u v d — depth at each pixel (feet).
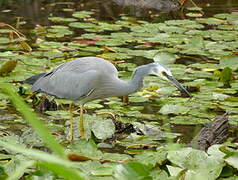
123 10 70.85
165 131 37.17
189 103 41.60
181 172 26.63
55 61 49.80
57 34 57.67
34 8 69.87
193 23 63.16
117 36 58.23
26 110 15.39
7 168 27.50
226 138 36.27
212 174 27.07
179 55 54.65
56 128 36.96
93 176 27.40
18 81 46.44
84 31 61.67
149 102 43.14
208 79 47.52
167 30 60.90
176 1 72.23
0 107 40.93
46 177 26.08
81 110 36.76
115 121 38.63
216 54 53.62
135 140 35.73
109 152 34.06
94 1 74.54
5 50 53.83
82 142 32.73
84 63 37.24
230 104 40.93
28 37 58.13
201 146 33.88
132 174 25.49
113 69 37.50
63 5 72.28
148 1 72.28
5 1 72.13
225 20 66.28
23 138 34.58
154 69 36.99
